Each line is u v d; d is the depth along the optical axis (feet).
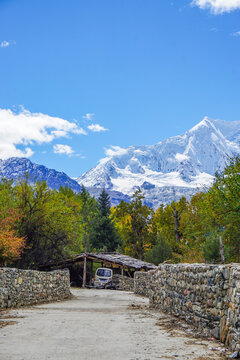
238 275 24.25
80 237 144.25
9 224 96.37
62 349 23.49
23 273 55.42
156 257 162.40
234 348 23.77
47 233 126.00
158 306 51.83
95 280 147.64
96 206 270.67
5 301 48.73
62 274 80.02
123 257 162.30
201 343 26.05
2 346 24.21
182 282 38.52
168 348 24.22
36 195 120.98
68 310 51.34
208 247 72.95
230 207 73.10
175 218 167.32
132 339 27.27
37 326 33.17
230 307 25.53
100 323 35.78
